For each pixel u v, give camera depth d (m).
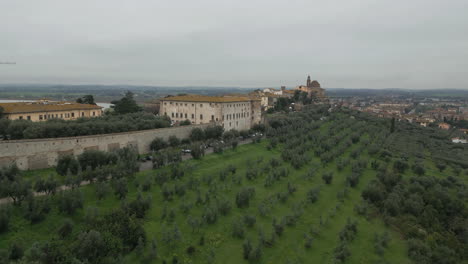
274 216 55.31
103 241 36.59
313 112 186.38
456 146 137.50
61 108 107.69
